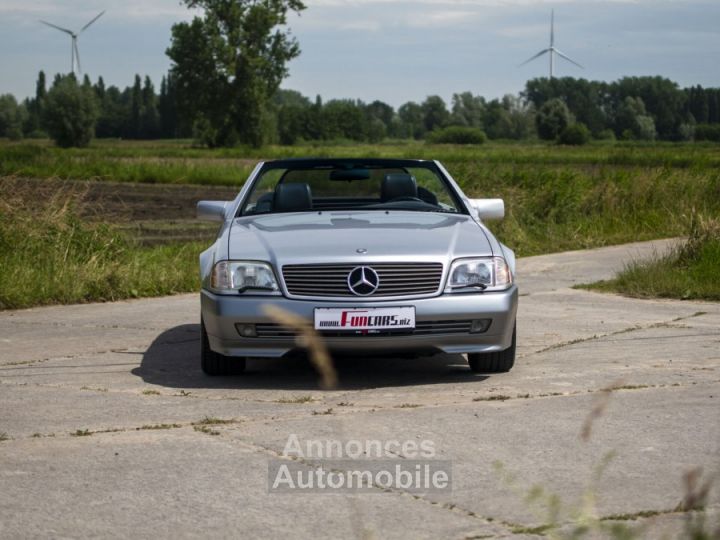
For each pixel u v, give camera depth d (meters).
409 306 7.61
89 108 168.00
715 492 4.95
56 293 13.18
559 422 6.41
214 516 4.70
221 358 8.15
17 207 15.10
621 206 24.00
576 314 11.66
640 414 6.60
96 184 46.88
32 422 6.60
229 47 130.88
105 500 4.95
